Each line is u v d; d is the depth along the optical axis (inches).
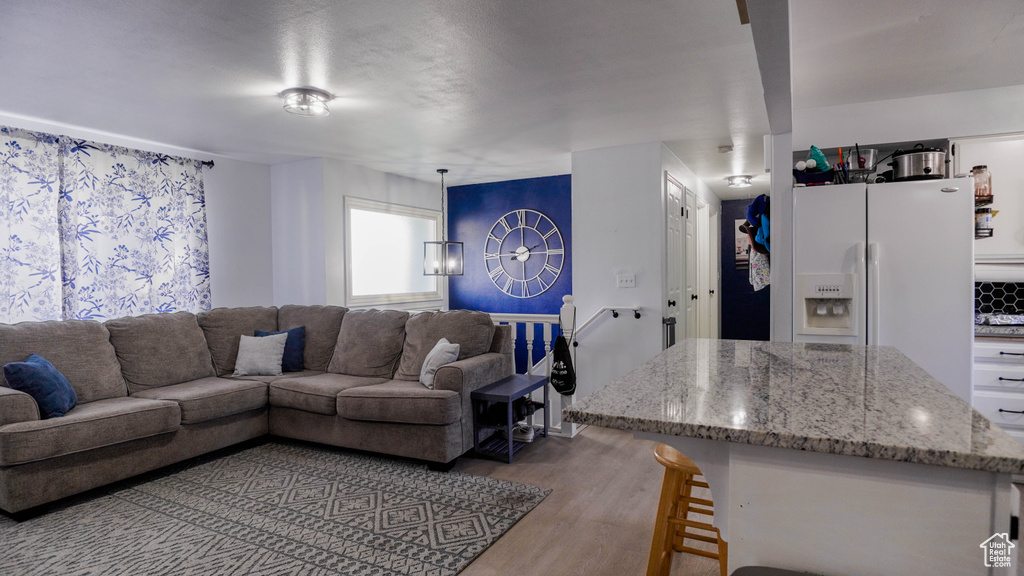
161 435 126.3
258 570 86.4
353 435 139.7
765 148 148.6
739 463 40.0
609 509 109.2
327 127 154.5
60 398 115.6
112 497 115.6
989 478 34.5
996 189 127.7
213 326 165.6
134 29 90.7
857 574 37.2
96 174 156.4
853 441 34.5
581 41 97.3
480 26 90.9
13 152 138.8
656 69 110.9
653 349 172.9
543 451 145.7
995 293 141.8
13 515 104.6
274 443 155.5
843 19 89.5
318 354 169.8
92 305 155.8
